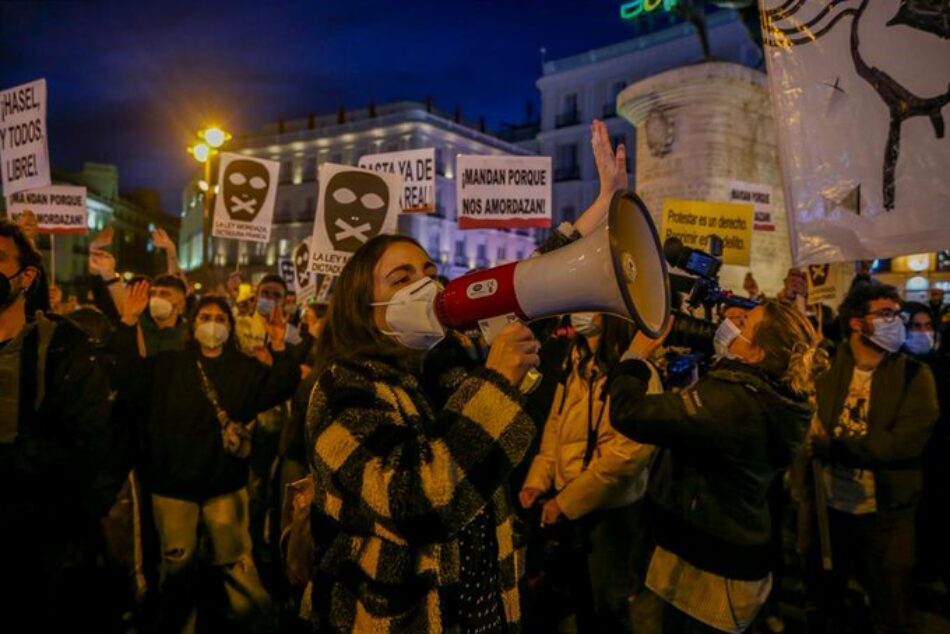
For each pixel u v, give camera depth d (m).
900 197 2.51
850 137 2.61
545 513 2.98
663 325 1.36
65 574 2.40
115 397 3.43
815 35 2.69
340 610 1.45
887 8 2.54
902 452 2.99
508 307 1.37
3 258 2.26
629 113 10.84
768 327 2.22
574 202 42.06
